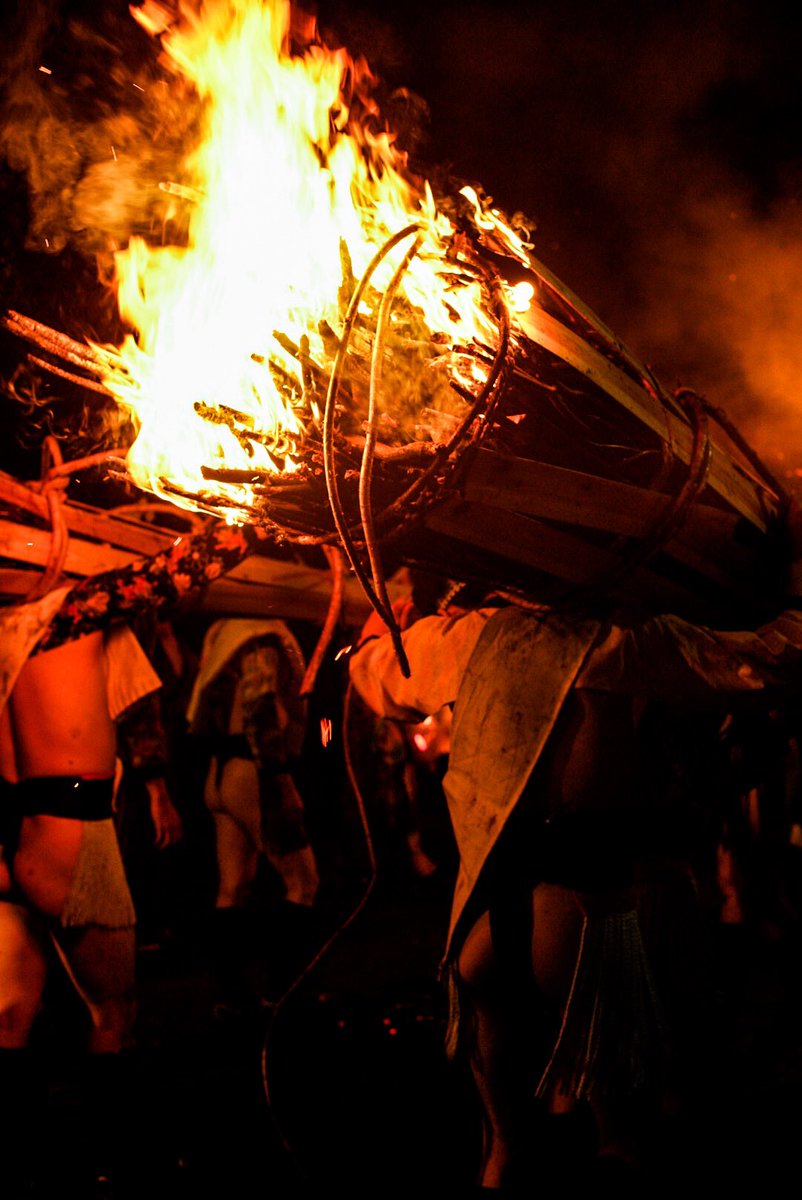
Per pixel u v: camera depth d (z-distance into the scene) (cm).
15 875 291
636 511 222
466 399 219
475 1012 244
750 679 230
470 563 236
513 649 238
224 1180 284
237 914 426
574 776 233
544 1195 252
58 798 291
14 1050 285
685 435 234
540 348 215
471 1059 247
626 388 224
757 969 452
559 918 228
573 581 228
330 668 470
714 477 237
